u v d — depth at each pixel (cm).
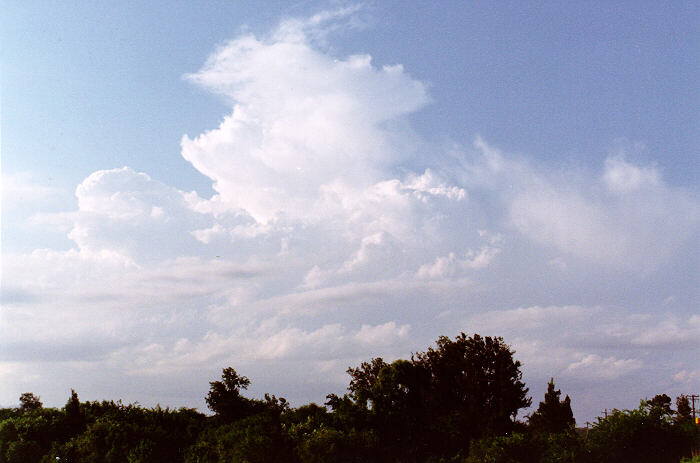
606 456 3984
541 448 4281
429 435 6166
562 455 4047
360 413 6159
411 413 6444
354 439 5138
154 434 5194
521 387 6556
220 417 6794
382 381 6531
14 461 5566
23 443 5700
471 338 6688
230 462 4591
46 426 6125
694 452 3938
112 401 6538
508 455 4312
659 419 4084
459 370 6631
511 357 6606
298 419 6488
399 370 6575
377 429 6019
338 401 6712
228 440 4816
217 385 6956
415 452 5903
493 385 6519
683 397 7112
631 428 3988
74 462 5334
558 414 6469
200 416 6825
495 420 6225
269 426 4347
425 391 6619
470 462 4959
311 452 4853
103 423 5272
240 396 7012
